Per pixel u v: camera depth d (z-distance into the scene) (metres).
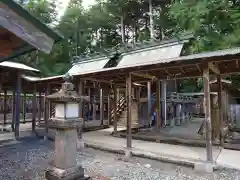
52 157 5.84
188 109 17.12
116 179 4.19
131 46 9.59
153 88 14.65
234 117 10.49
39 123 12.48
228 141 6.95
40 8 17.45
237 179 4.16
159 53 8.55
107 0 19.66
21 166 4.97
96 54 11.10
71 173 3.73
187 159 5.07
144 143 7.14
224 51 4.88
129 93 6.27
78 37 20.59
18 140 7.90
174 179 4.24
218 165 4.73
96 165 5.17
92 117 15.45
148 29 22.25
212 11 8.98
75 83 7.75
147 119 12.47
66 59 19.88
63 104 3.73
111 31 23.55
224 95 9.82
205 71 4.84
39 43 2.05
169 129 10.38
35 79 9.20
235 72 6.21
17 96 8.01
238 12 8.67
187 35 8.13
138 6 19.17
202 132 8.46
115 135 8.72
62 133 3.77
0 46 2.23
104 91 14.18
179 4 11.11
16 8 1.86
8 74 8.38
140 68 5.60
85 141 7.36
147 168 4.95
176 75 7.48
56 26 19.58
